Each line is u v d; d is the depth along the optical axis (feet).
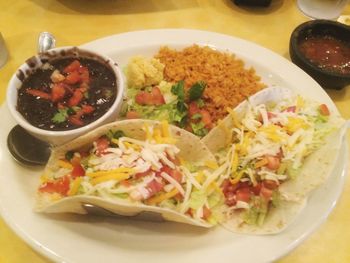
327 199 0.84
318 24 1.15
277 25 1.31
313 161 0.88
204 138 0.93
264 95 0.98
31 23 1.28
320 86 1.06
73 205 0.79
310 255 0.83
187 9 1.35
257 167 0.89
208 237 0.82
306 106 0.97
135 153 0.84
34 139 0.92
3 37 1.23
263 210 0.86
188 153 0.91
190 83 1.06
